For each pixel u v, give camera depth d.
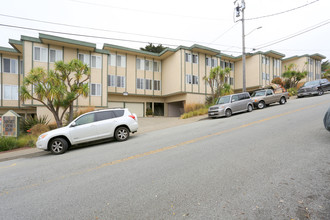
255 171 3.49
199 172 3.70
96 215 2.56
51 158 6.38
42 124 11.95
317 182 2.92
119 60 22.72
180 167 4.07
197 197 2.80
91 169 4.53
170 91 23.83
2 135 9.76
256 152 4.53
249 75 28.23
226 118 11.70
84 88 11.48
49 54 16.92
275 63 29.66
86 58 18.75
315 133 5.59
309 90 17.28
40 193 3.43
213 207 2.51
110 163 4.86
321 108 9.90
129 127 8.30
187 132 8.44
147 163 4.55
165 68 25.14
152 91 25.11
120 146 6.97
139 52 23.08
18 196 3.38
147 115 25.34
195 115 16.34
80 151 7.02
